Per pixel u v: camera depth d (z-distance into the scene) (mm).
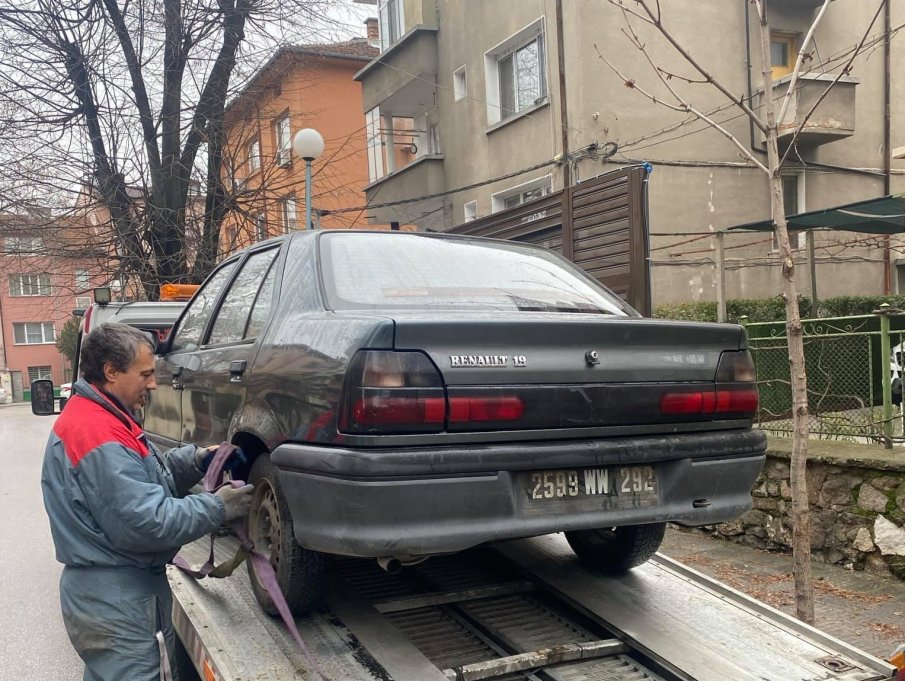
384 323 2371
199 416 3738
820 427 6125
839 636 4383
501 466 2410
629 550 3389
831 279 13023
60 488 2438
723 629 2898
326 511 2402
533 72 13258
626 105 11555
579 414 2580
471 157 14812
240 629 2770
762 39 4273
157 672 2496
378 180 17188
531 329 2529
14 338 46125
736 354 3006
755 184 12336
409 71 15969
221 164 14906
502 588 3340
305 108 19562
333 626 2797
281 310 3062
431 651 2934
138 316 7898
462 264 3330
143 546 2395
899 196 7430
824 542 5660
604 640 2863
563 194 8906
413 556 2426
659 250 11414
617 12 11477
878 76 13438
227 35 14266
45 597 5672
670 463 2770
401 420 2328
